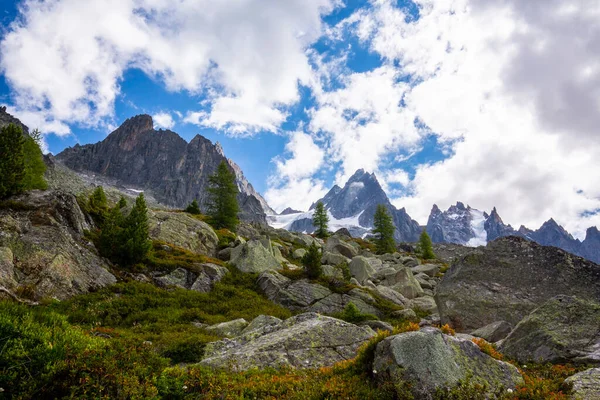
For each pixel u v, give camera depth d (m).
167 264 30.31
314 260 34.81
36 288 19.23
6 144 27.19
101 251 27.91
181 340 15.01
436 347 8.91
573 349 12.27
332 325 14.91
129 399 7.38
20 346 7.52
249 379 10.38
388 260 64.19
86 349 8.15
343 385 8.95
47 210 26.23
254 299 28.78
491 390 8.62
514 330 14.55
